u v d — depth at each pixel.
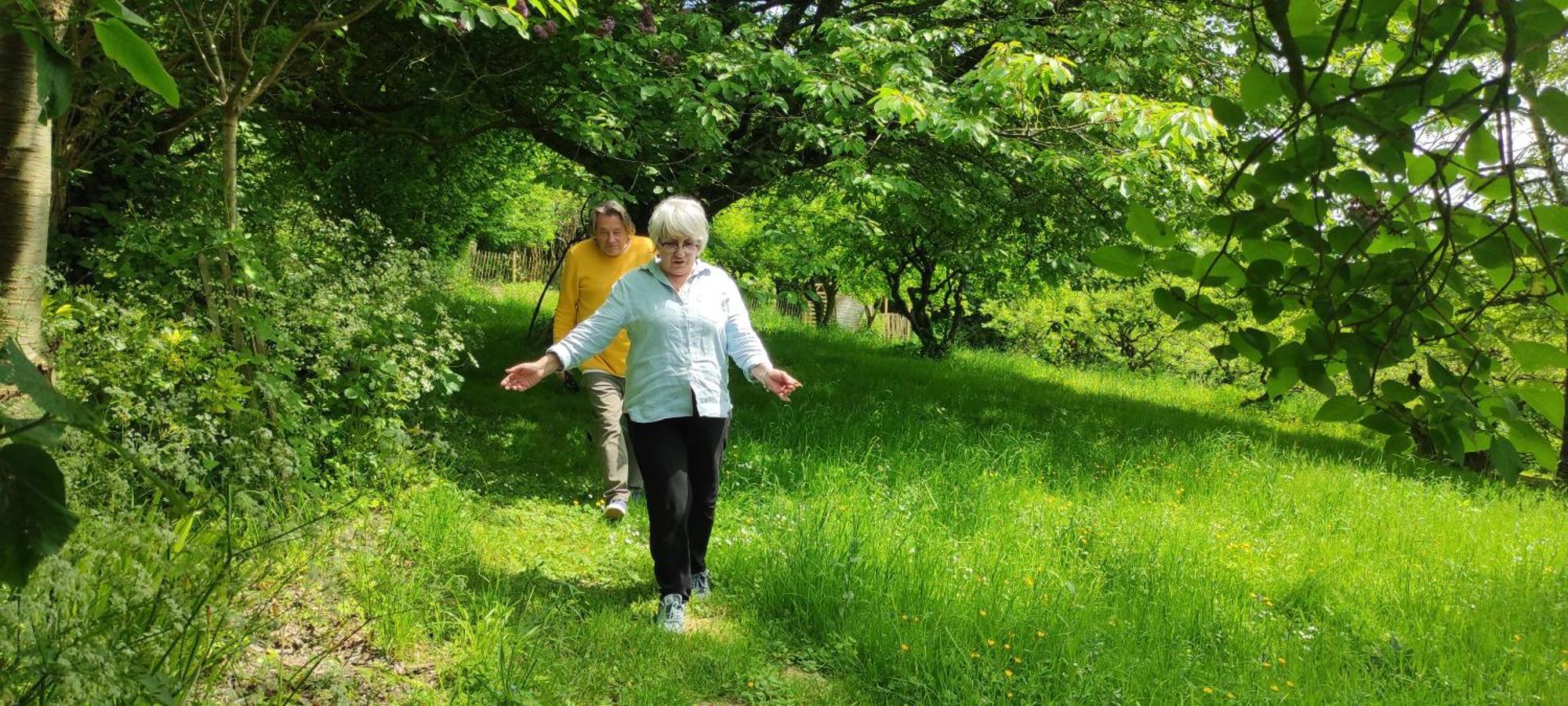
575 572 4.73
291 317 5.05
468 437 7.02
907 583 4.46
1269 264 1.58
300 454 4.36
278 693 2.71
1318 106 1.43
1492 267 1.47
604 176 8.74
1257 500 7.43
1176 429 10.99
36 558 1.03
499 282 26.06
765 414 8.68
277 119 8.28
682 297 4.24
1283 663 4.19
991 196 9.84
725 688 3.66
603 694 3.46
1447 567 5.98
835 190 10.30
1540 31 1.30
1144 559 5.24
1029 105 7.91
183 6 4.99
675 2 9.19
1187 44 8.61
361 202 10.55
